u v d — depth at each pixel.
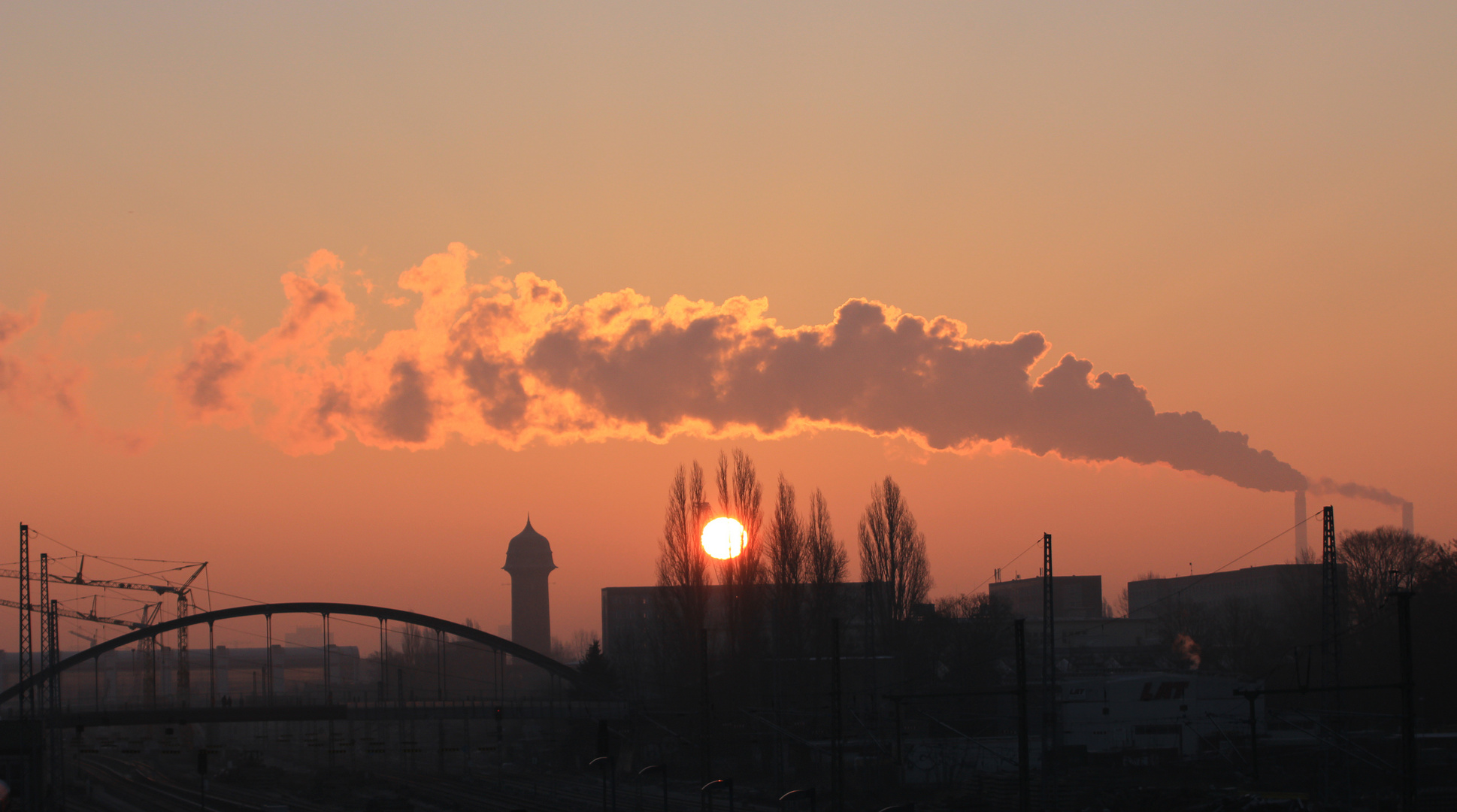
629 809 79.81
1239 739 94.38
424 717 116.38
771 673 103.81
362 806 92.56
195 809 93.12
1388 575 112.25
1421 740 87.50
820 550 108.94
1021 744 57.38
